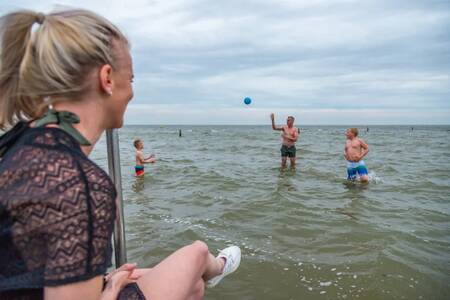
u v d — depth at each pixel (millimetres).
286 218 6062
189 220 5957
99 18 1228
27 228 1046
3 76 1215
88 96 1216
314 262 4211
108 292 1438
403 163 13898
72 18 1180
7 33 1191
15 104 1245
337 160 15156
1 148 1200
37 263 1067
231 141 32188
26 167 1062
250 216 6191
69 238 1032
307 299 3410
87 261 1053
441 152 19234
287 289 3592
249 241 4938
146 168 12602
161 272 1562
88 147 1243
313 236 5145
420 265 4098
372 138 37781
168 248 4684
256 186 9078
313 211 6527
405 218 6098
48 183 1047
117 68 1256
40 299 1122
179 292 1537
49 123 1164
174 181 9914
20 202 1030
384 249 4570
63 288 1023
